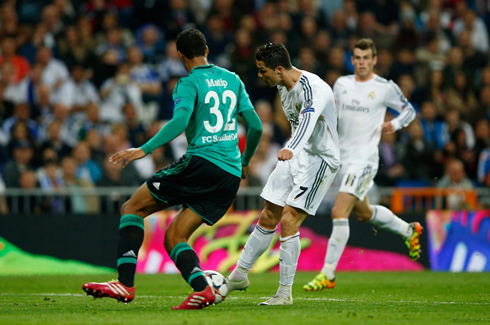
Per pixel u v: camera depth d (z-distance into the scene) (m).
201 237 38.94
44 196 40.09
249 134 19.39
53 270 37.81
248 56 54.75
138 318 16.14
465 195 43.34
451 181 45.72
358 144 27.98
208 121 18.33
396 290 26.84
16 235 38.03
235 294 24.81
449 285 29.27
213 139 18.36
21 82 50.81
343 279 33.09
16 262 37.53
